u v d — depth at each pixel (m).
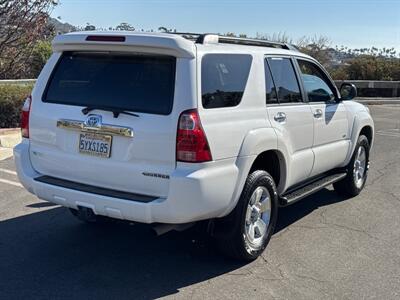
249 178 4.66
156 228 4.29
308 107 5.71
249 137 4.57
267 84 5.04
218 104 4.35
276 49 5.44
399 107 22.62
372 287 4.40
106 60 4.54
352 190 7.14
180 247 5.15
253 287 4.33
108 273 4.53
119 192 4.33
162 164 4.12
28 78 17.25
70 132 4.55
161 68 4.25
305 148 5.70
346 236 5.64
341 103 6.64
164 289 4.25
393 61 29.02
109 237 5.37
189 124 4.05
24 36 16.44
